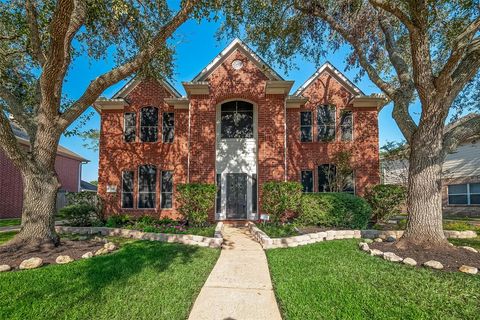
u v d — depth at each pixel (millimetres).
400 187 12180
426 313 3773
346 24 10352
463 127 7285
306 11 9961
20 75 9961
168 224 11609
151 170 14812
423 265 5715
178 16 7730
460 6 7832
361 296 4301
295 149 14797
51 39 6113
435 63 9742
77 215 11359
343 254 6691
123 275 5129
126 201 14586
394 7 6422
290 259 6480
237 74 13055
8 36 8930
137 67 7883
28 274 5023
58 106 7504
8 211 17422
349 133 14875
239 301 4410
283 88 12758
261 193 12344
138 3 8562
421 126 7105
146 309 3932
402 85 8148
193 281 5062
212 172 12562
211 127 12828
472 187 18328
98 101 14375
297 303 4129
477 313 3762
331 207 10430
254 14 10383
